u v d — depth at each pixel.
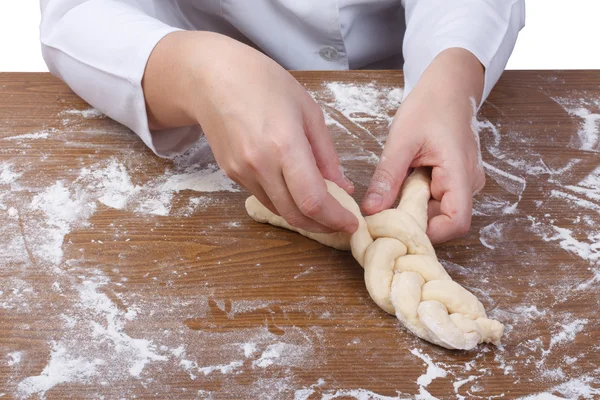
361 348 0.98
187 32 1.17
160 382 0.93
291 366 0.95
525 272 1.10
